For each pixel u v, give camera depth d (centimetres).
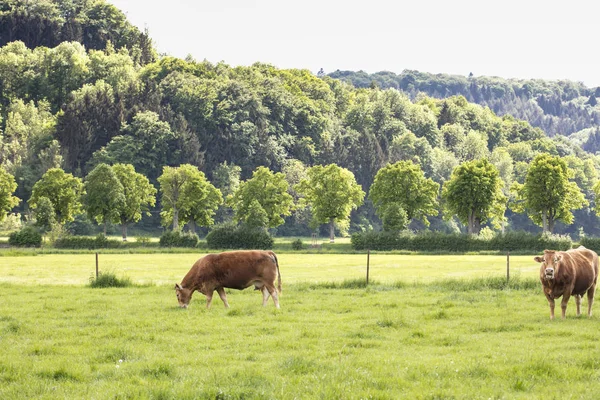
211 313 2409
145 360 1602
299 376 1405
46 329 2069
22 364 1555
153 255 8088
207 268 2592
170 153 19525
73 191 12588
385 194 11894
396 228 11044
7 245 9325
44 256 7825
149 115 19975
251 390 1290
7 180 12144
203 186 12975
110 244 9119
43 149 19025
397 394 1270
